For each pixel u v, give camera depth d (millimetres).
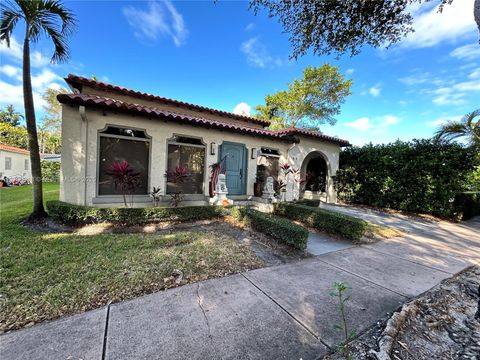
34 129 5945
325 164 14422
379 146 12172
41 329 2193
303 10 4684
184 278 3342
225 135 8836
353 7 4414
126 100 8695
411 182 10453
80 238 4762
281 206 8031
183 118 7250
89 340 2084
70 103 5957
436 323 2627
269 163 11227
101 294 2797
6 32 5562
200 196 8297
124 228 5777
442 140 9969
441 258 4863
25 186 16422
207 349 2045
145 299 2785
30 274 3160
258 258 4293
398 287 3428
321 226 6637
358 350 2104
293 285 3340
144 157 7285
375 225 7789
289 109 23109
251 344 2129
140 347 2029
